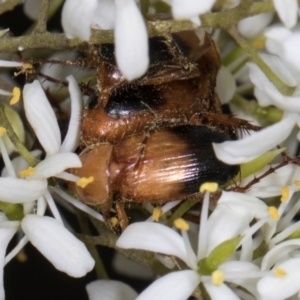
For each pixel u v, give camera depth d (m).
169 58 0.11
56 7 0.12
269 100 0.11
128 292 0.11
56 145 0.11
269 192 0.11
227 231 0.10
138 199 0.11
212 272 0.10
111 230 0.11
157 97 0.11
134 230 0.10
